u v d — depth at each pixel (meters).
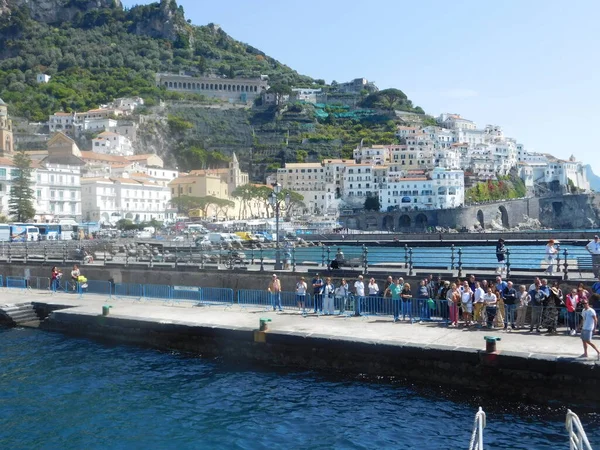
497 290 25.28
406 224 169.00
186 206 155.00
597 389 18.80
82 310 32.66
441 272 31.47
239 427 18.67
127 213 138.25
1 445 17.62
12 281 44.31
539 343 21.62
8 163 108.75
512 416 18.83
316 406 20.28
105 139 187.38
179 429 18.62
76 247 60.06
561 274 29.73
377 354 22.73
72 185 123.56
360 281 29.05
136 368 25.34
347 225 170.50
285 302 32.09
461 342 22.23
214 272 38.41
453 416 19.00
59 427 18.92
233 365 25.56
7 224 81.12
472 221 164.75
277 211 40.00
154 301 35.69
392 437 17.56
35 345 29.66
